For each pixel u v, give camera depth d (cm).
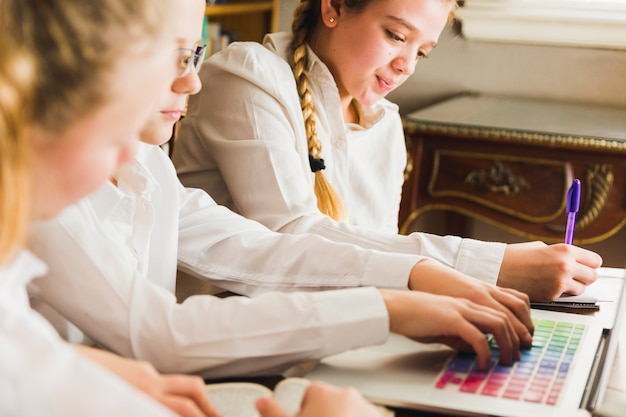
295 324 111
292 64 186
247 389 103
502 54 320
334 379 108
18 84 72
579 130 276
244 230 149
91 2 75
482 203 282
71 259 111
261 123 171
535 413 100
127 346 110
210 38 341
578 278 147
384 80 186
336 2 182
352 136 197
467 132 277
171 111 128
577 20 310
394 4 177
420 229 320
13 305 73
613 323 133
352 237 158
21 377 70
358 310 113
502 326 116
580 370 114
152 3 79
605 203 272
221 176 181
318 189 181
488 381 109
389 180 203
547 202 277
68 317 112
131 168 129
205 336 110
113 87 75
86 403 71
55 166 76
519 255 147
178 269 150
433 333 114
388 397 103
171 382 92
